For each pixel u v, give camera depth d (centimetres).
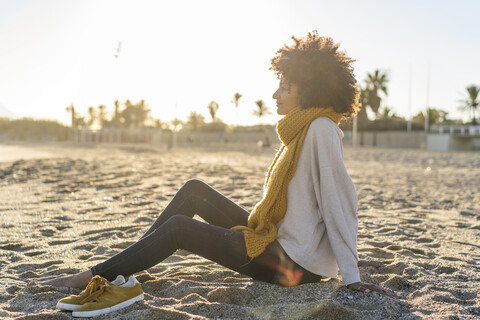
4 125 7381
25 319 196
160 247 226
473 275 273
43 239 373
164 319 198
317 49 224
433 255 333
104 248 343
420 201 662
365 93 5138
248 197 637
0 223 434
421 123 4800
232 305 213
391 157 2184
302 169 223
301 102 224
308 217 223
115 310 210
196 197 255
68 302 208
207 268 290
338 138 222
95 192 676
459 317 205
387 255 328
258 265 228
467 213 554
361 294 225
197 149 2895
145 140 5400
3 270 283
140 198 616
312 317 203
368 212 546
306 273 230
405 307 217
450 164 1686
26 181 802
